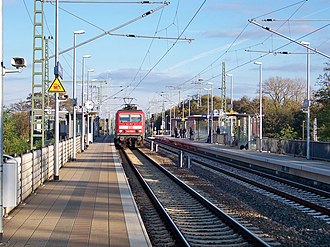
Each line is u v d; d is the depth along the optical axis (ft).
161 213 47.57
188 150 167.84
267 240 36.09
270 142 132.46
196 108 358.84
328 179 71.92
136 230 32.89
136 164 108.68
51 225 34.40
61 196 48.55
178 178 80.89
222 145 171.94
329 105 147.13
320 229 40.81
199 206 52.90
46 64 123.13
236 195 61.87
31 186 49.32
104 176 68.33
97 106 255.09
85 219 36.70
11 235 31.12
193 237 37.37
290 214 47.83
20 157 42.60
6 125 125.39
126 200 46.26
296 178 83.71
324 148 103.40
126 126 168.14
